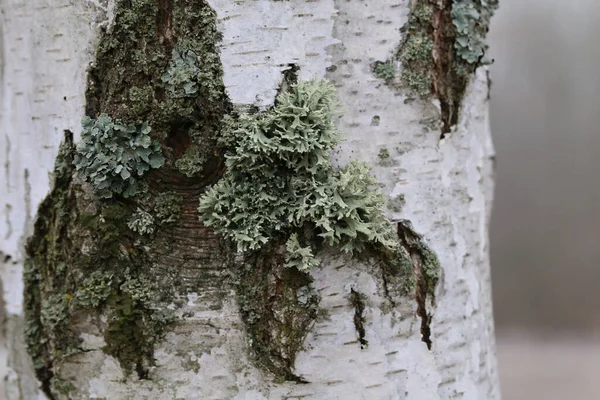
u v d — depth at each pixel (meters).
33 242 0.93
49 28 0.92
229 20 0.89
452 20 0.92
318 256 0.89
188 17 0.89
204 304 0.89
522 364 3.02
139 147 0.89
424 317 0.91
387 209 0.91
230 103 0.88
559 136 3.76
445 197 0.92
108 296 0.90
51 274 0.92
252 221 0.88
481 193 0.95
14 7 0.93
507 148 3.81
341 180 0.88
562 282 3.67
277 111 0.88
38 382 0.93
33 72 0.93
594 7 3.68
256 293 0.89
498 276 3.78
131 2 0.89
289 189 0.88
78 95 0.91
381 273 0.90
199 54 0.89
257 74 0.89
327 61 0.90
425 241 0.91
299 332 0.89
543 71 3.74
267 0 0.89
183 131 0.89
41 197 0.93
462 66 0.92
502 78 3.79
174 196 0.89
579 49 3.70
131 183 0.89
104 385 0.90
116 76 0.89
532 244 3.74
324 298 0.89
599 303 3.64
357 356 0.90
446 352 0.92
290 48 0.89
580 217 3.71
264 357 0.89
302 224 0.88
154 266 0.89
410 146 0.91
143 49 0.89
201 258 0.89
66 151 0.91
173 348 0.90
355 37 0.90
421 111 0.91
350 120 0.90
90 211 0.90
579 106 3.73
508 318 3.74
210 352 0.89
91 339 0.90
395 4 0.91
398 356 0.90
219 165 0.89
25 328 0.94
